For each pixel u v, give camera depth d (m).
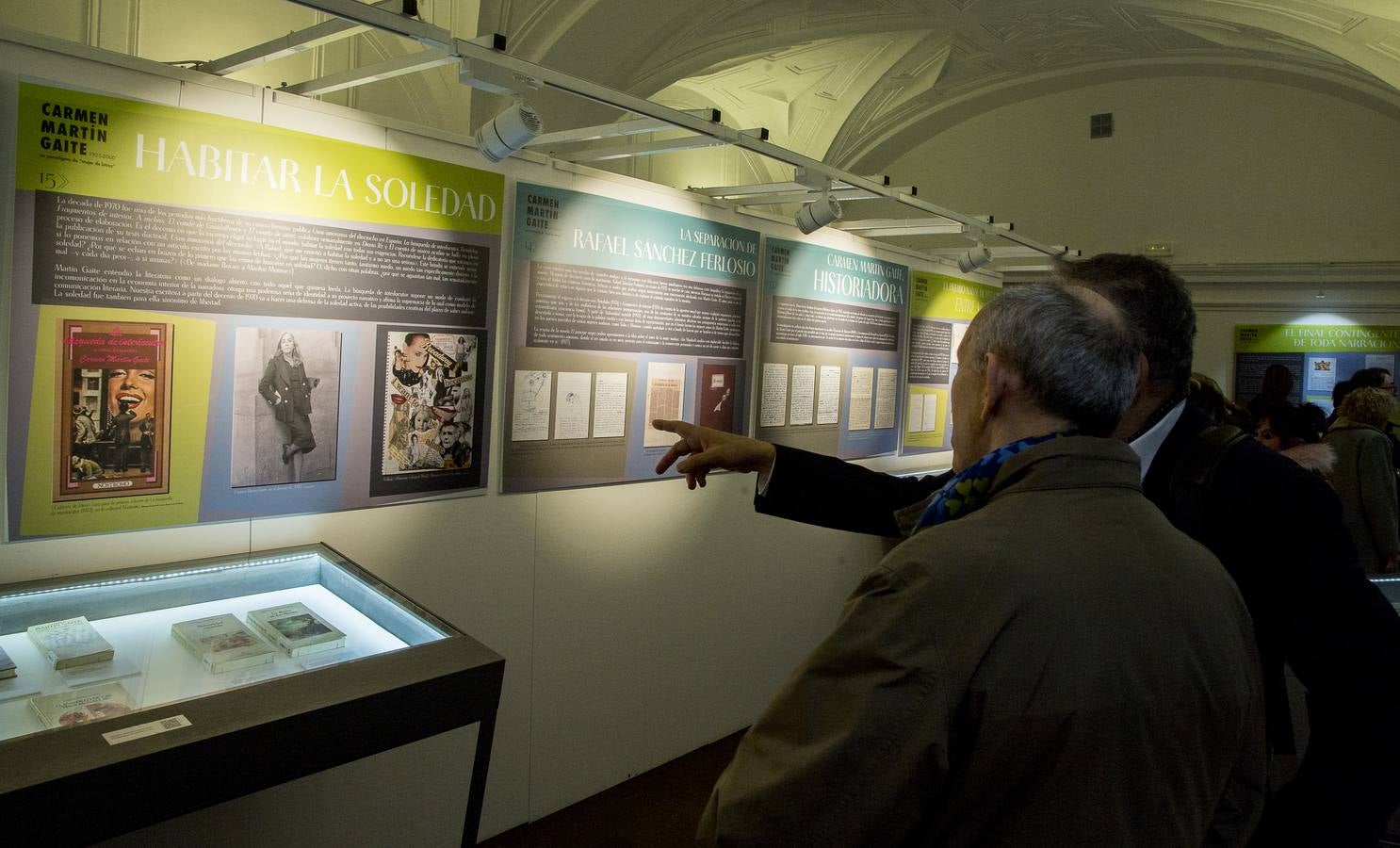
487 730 1.82
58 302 1.94
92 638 1.77
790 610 4.15
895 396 4.62
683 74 6.71
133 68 2.00
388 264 2.50
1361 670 1.04
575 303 3.01
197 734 1.41
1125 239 8.30
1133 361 0.98
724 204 3.51
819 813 0.81
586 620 3.21
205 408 2.18
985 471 0.97
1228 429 1.27
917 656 0.80
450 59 2.01
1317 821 1.04
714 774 3.54
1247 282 7.57
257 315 2.25
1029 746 0.79
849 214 9.53
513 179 2.78
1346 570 1.10
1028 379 0.96
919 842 0.86
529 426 2.93
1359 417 4.00
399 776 2.67
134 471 2.08
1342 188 7.38
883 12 6.94
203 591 2.08
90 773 1.30
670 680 3.57
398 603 1.94
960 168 9.07
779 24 6.69
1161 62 7.81
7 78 1.84
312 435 2.39
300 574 2.24
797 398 3.98
